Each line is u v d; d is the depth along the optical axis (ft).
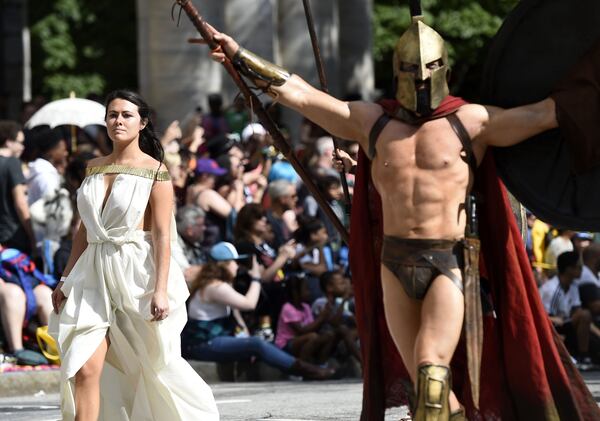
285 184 83.71
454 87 196.44
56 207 74.23
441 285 36.50
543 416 38.32
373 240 39.50
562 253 86.48
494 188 38.32
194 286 75.97
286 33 145.59
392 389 39.63
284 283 79.25
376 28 195.72
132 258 42.19
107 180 42.63
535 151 38.81
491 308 38.75
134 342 42.34
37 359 70.69
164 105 126.82
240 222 78.54
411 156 36.96
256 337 75.87
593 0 38.45
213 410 43.06
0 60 179.93
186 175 82.84
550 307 86.84
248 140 95.30
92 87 191.31
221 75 128.98
